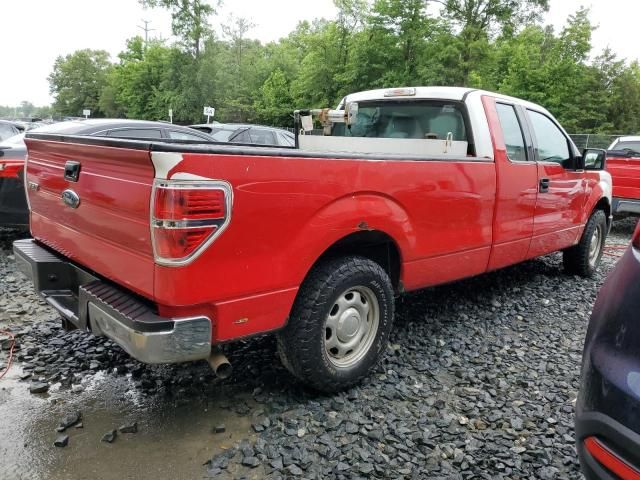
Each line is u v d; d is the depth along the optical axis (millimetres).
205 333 2465
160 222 2271
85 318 2770
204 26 46688
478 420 2996
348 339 3182
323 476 2467
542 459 2648
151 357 2361
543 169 4703
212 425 2863
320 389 3104
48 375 3340
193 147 2279
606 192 6047
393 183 3207
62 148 2957
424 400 3170
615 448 1658
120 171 2490
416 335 4152
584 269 5965
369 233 3229
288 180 2625
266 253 2604
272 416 2943
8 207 5918
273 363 3559
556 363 3773
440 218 3615
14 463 2500
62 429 2762
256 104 47156
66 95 88375
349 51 35125
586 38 37312
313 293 2902
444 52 28531
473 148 4074
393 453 2648
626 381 1667
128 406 3031
